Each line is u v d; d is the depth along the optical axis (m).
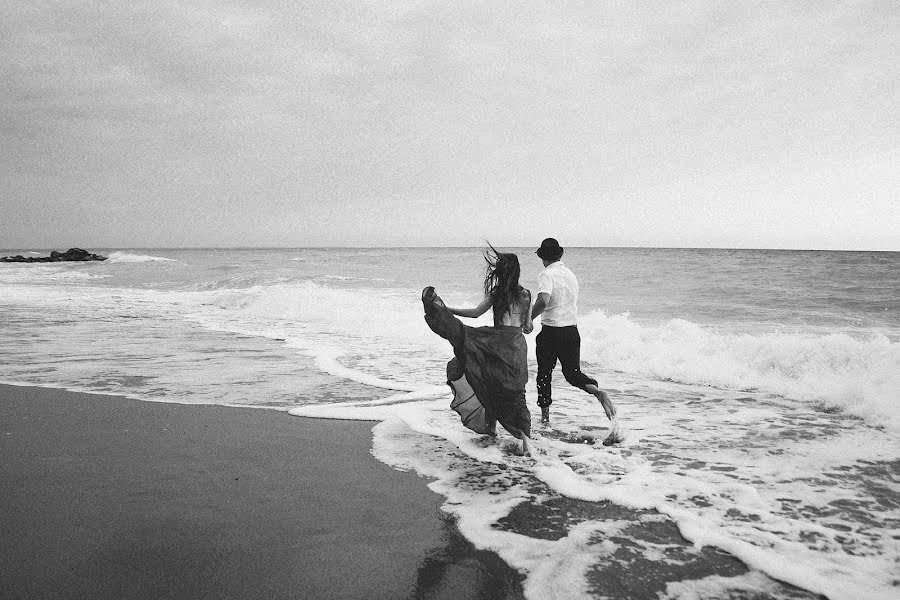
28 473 4.22
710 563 2.99
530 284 27.72
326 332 12.77
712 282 25.31
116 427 5.45
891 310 16.66
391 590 2.69
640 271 31.59
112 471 4.28
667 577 2.85
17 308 17.30
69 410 6.06
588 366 9.32
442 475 4.32
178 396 6.77
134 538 3.19
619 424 5.54
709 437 5.35
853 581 2.79
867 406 6.09
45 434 5.20
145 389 7.12
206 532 3.28
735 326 13.76
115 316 15.52
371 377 7.98
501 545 3.19
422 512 3.63
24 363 8.84
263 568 2.88
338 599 2.61
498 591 2.70
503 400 4.93
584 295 21.42
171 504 3.68
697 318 15.38
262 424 5.63
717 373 7.97
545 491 4.02
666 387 7.70
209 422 5.68
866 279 25.28
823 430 5.58
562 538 3.28
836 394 6.58
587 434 5.48
